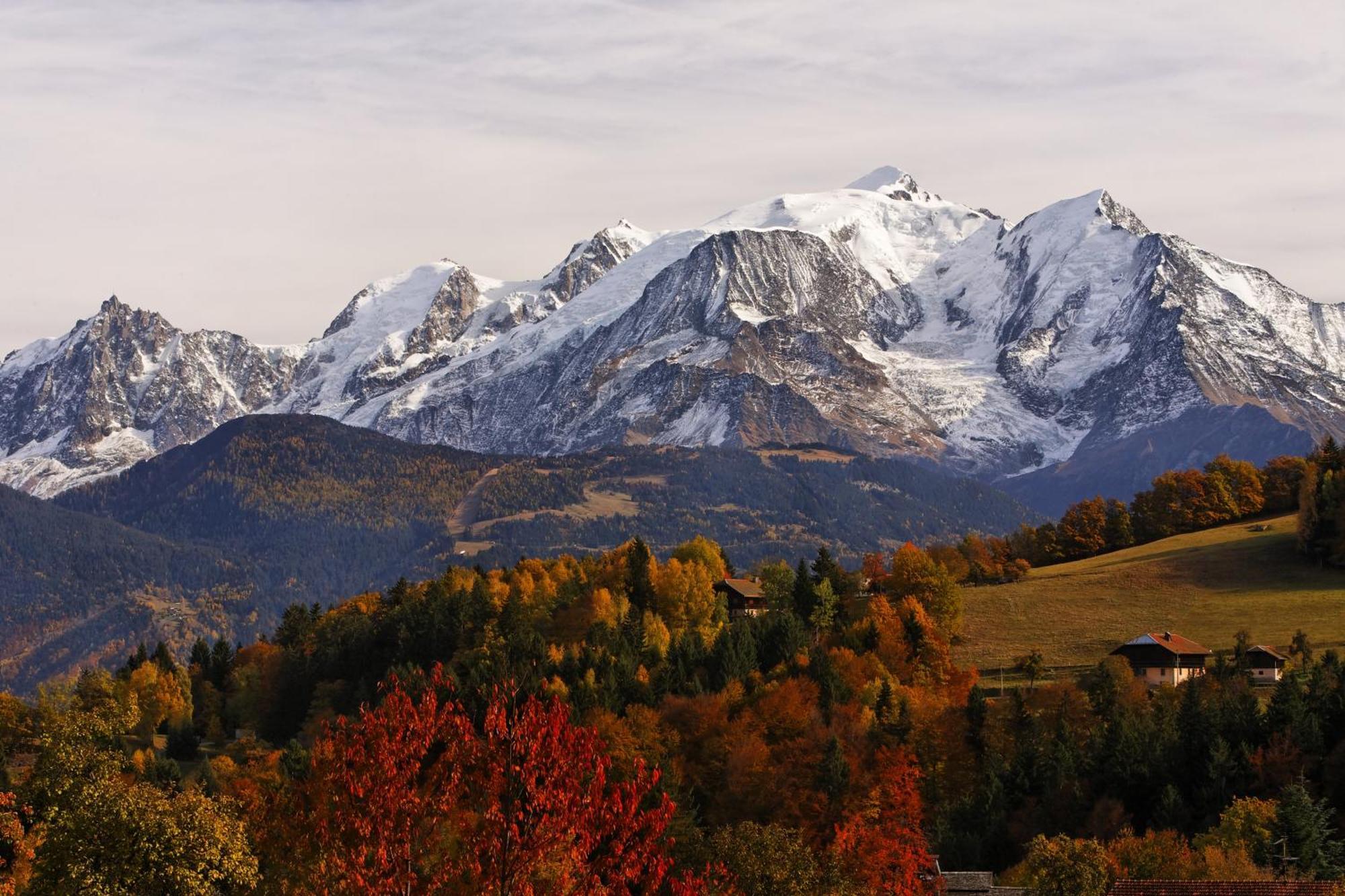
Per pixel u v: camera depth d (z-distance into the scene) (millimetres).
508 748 77125
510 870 74812
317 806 80875
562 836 75500
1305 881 119688
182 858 97125
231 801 106125
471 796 77438
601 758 78250
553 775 76438
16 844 110812
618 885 76625
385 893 75875
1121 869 158500
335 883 78125
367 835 76875
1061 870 152875
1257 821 165875
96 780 109125
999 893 159750
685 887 79750
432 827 78375
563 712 78312
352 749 78812
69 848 97938
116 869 96250
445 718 79750
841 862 153875
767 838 135250
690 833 160750
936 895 160125
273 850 90375
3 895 111125
